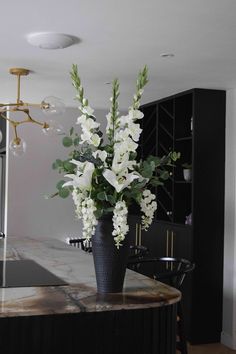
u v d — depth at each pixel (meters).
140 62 3.76
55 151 6.29
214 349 4.57
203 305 4.72
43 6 2.59
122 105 5.90
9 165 6.13
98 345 2.19
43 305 2.11
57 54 3.56
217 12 2.62
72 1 2.51
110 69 4.02
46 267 3.09
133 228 5.95
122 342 2.23
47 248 3.97
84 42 3.24
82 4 2.55
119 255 2.33
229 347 4.63
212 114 4.79
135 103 2.30
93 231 2.24
